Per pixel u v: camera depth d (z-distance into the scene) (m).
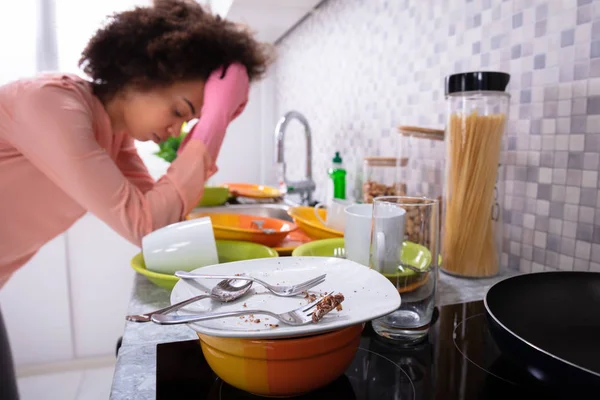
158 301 0.72
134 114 1.03
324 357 0.41
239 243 0.93
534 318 0.55
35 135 0.84
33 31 2.19
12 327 2.00
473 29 1.02
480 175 0.82
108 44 0.96
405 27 1.30
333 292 0.52
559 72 0.81
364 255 0.73
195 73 1.03
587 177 0.77
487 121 0.80
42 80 0.87
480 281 0.84
